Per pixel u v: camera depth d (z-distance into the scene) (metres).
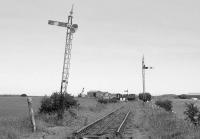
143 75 70.00
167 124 24.69
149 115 37.84
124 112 48.03
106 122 30.75
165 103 69.38
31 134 20.28
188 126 22.23
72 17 30.62
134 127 25.84
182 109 73.19
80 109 43.03
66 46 31.36
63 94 31.09
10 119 24.98
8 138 17.77
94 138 18.98
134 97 136.50
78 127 25.12
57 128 24.20
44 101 31.58
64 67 31.41
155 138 18.39
